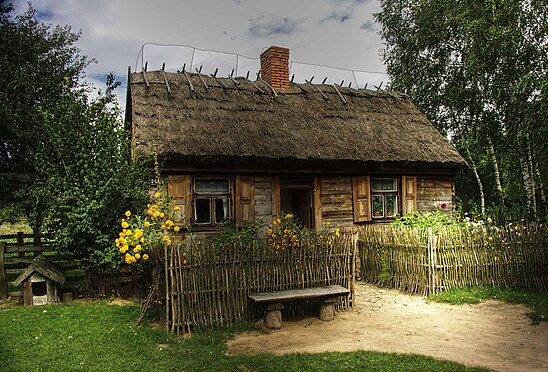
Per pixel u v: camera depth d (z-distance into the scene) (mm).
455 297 8242
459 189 19047
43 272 7996
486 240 9023
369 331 6582
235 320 6832
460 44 16188
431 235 8609
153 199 8836
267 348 5875
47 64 13102
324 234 7789
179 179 9914
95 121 8883
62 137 8625
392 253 9508
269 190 10891
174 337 6242
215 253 6789
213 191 10406
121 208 8367
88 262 8586
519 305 7926
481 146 15883
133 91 11031
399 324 6926
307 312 7430
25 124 11539
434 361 5285
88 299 8492
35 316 7105
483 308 7777
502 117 14273
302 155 10562
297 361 5305
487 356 5535
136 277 8727
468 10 14258
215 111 11211
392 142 12172
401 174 12195
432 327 6758
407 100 14609
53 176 8398
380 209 12180
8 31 12320
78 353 5551
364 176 11789
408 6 17719
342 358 5395
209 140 10094
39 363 5211
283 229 7867
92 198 8359
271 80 13398
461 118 17062
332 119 12398
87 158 8562
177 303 6473
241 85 12688
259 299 6570
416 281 8836
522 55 12945
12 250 8750
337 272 7711
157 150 9320
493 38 12961
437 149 12500
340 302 7711
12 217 11672
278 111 12016
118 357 5445
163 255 6570
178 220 9781
